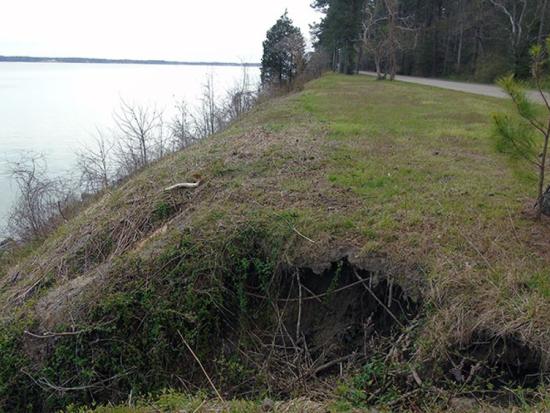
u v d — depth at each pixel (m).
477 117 13.63
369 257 5.15
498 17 38.19
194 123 17.20
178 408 3.65
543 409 3.27
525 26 33.09
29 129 23.25
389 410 3.62
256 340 5.30
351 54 44.16
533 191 6.70
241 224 5.88
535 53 5.58
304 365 4.76
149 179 8.28
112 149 19.27
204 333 5.33
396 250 5.12
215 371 5.16
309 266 5.38
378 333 4.92
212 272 5.52
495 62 35.31
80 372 5.22
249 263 5.60
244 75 26.05
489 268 4.72
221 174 7.74
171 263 5.67
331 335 5.17
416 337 4.36
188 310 5.34
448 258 4.92
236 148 9.30
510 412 3.36
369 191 6.78
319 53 51.62
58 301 5.84
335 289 5.30
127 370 5.20
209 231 5.88
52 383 5.23
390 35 36.12
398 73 51.69
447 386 3.88
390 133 10.86
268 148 9.01
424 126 12.01
